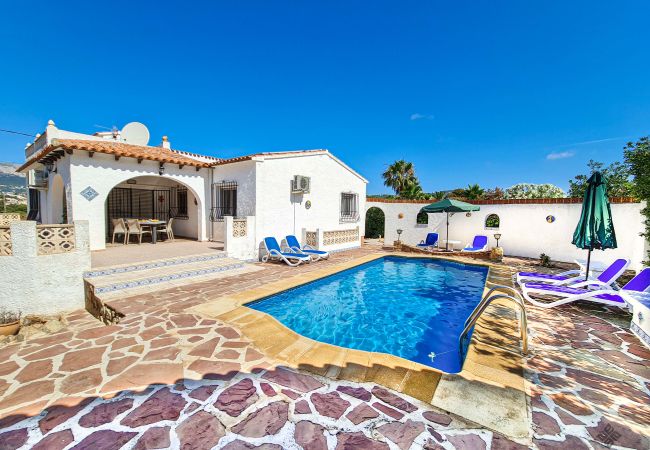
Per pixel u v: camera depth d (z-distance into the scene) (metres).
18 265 6.17
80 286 7.01
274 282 8.05
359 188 16.77
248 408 2.89
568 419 2.78
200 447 2.39
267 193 11.45
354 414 2.82
